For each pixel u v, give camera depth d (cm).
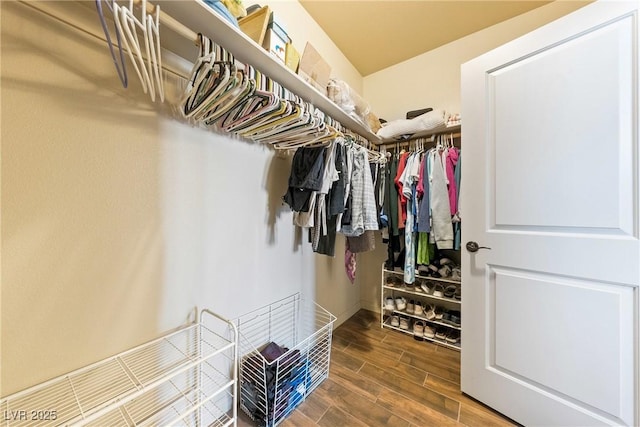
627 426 93
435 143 207
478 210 130
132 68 87
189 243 107
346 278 232
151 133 93
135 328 91
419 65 224
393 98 239
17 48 65
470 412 125
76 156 75
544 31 109
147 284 93
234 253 126
